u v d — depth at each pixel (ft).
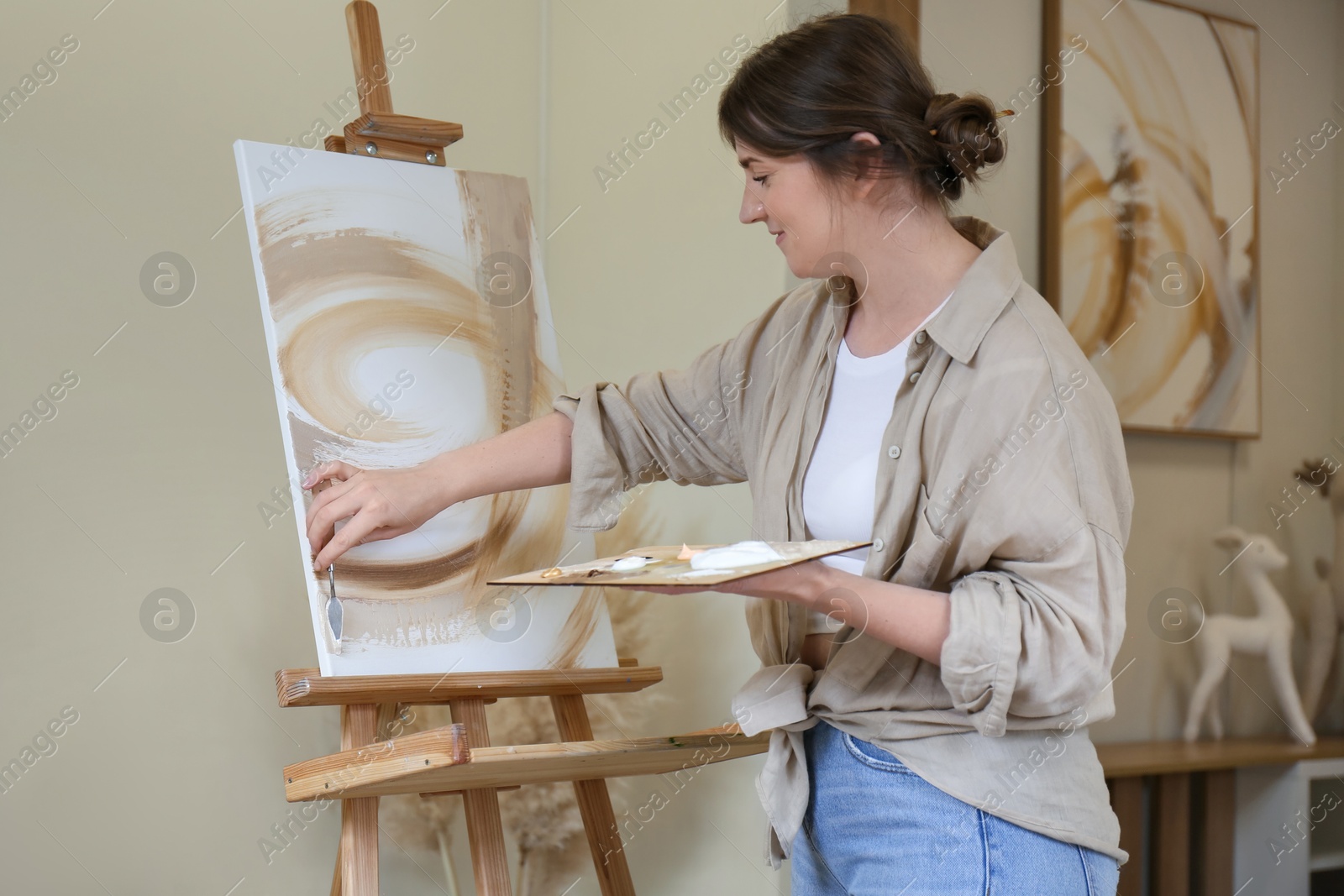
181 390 6.15
